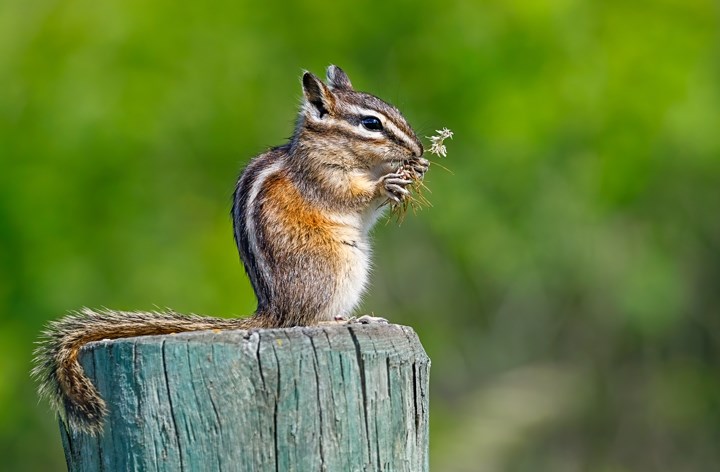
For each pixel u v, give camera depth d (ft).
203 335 23.39
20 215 58.80
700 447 83.51
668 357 84.53
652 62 64.08
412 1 65.67
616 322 82.64
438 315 77.87
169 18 62.23
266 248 31.81
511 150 63.41
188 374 23.13
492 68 63.57
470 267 73.87
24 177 59.06
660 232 77.30
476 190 67.87
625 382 83.87
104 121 59.72
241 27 64.44
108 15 61.16
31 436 65.36
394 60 66.49
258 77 65.10
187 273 60.13
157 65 61.52
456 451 76.43
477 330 81.10
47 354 26.48
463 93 63.98
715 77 68.64
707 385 83.71
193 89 62.49
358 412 23.50
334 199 32.83
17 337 59.21
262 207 32.09
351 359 23.52
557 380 82.43
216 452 23.00
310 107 33.60
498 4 63.41
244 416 23.04
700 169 73.82
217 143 63.98
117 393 23.57
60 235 59.41
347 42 66.64
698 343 84.53
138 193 61.26
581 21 64.13
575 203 67.15
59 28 60.70
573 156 65.77
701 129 65.72
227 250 60.59
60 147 59.52
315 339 23.47
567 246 70.44
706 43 65.26
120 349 23.54
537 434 80.69
